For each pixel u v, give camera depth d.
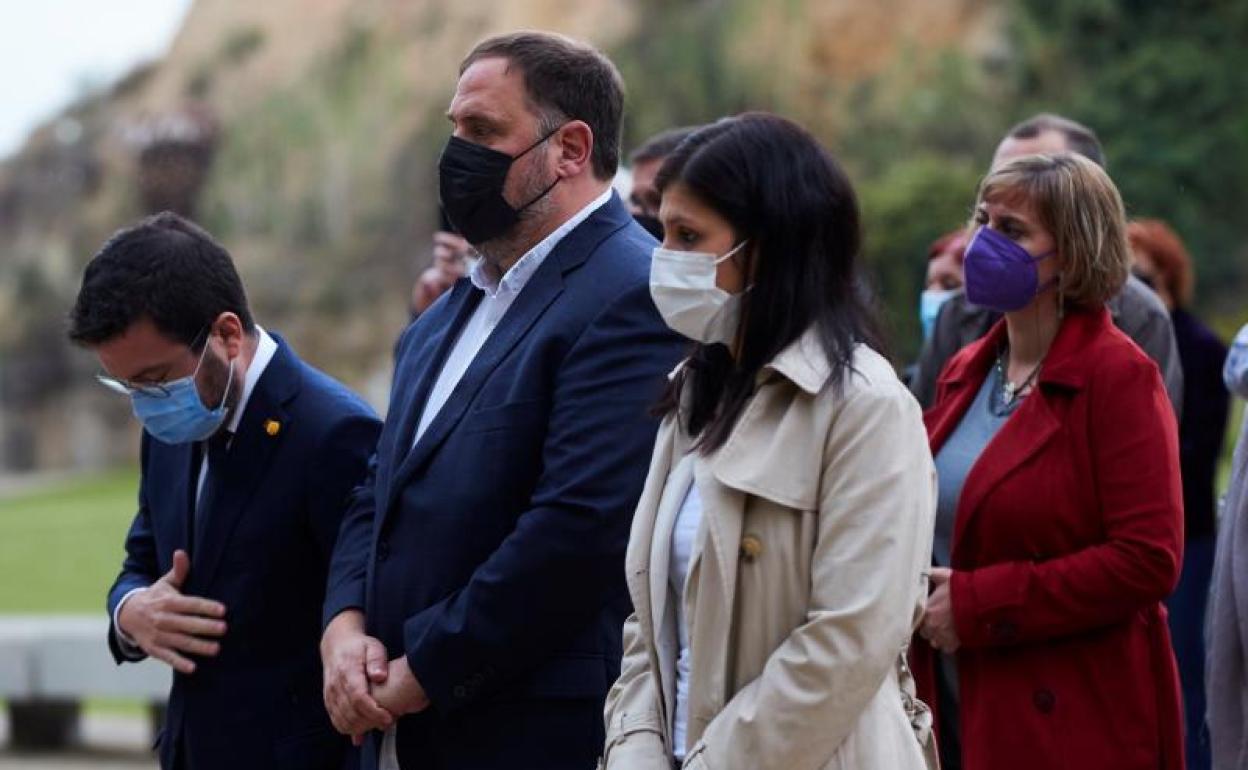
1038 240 9.28
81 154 108.94
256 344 9.87
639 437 8.53
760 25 73.88
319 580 9.87
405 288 86.56
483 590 8.40
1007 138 11.77
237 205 93.50
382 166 90.94
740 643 7.11
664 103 74.00
